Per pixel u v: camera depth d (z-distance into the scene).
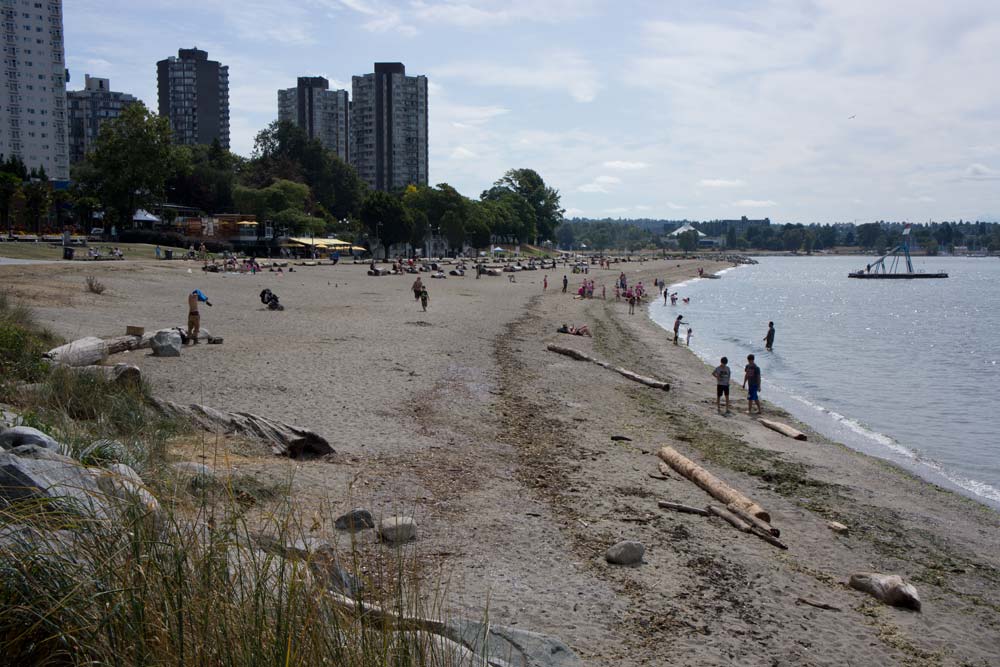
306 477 10.98
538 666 5.70
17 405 11.41
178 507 5.22
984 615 9.58
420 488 11.51
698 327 55.53
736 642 7.78
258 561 4.66
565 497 12.18
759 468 16.12
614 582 8.91
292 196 111.88
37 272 42.81
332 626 4.00
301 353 24.89
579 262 160.75
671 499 12.79
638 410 21.58
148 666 3.47
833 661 7.70
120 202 99.50
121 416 11.49
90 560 3.93
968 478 17.89
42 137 138.00
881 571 10.83
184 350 23.53
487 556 9.08
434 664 4.19
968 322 65.31
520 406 19.86
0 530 4.11
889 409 26.59
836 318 67.69
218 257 83.50
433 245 141.62
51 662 3.59
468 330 36.81
